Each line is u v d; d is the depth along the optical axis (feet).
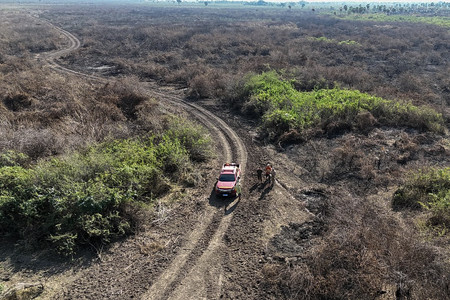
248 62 141.49
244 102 97.66
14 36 200.13
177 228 45.68
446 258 33.86
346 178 58.39
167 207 50.19
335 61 152.97
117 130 69.15
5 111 77.30
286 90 99.25
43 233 42.37
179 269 38.29
